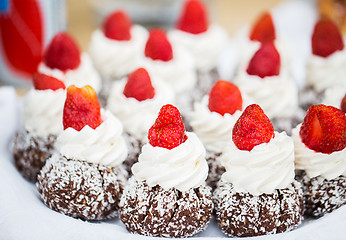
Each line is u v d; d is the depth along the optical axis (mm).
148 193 406
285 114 515
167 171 405
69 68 526
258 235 406
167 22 770
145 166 410
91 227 398
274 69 514
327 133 414
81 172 417
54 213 412
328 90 508
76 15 809
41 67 531
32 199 427
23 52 608
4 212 403
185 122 507
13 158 474
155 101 488
